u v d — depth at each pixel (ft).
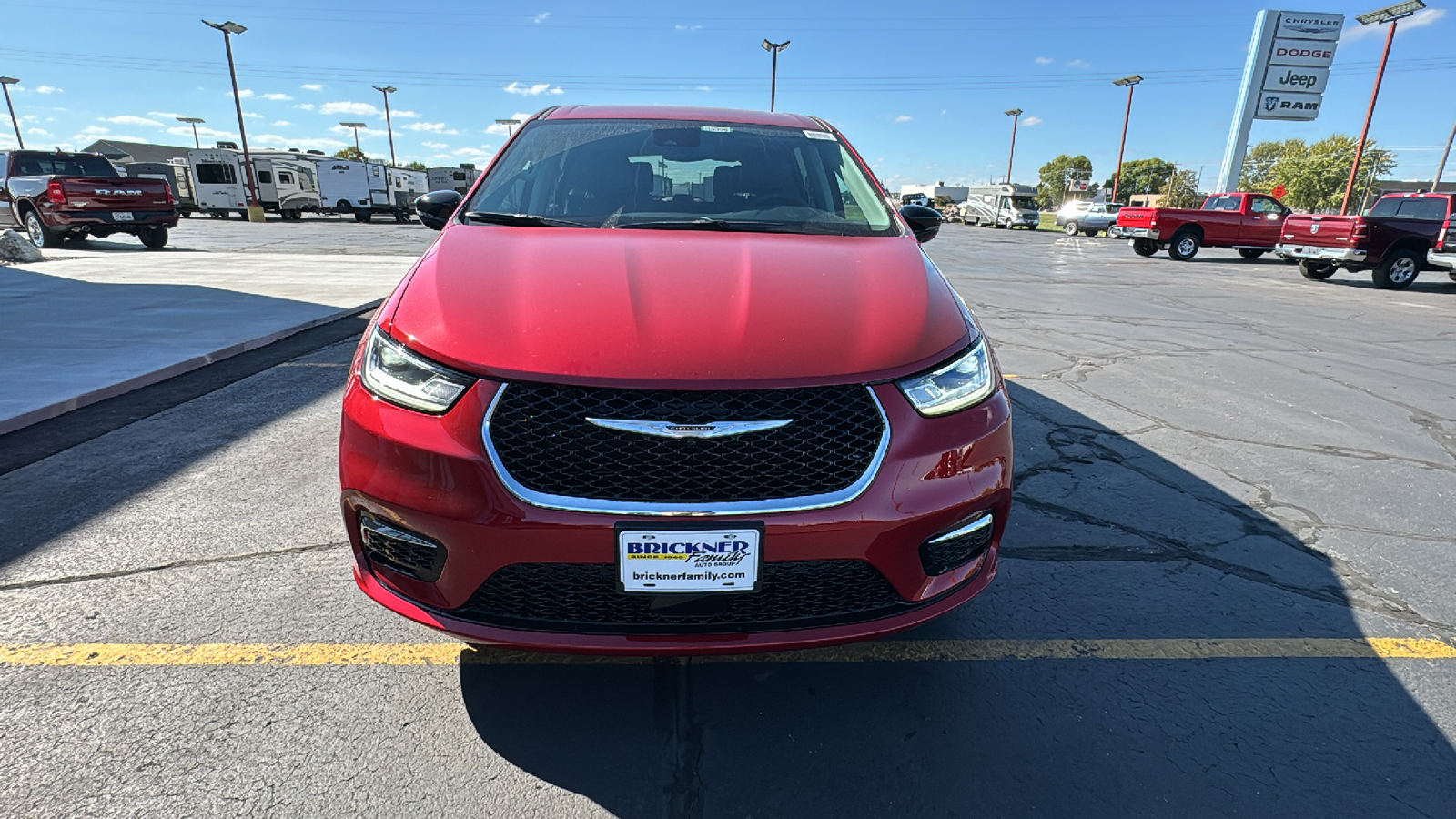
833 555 5.50
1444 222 39.93
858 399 5.61
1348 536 10.04
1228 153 102.06
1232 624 8.00
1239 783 5.86
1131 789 5.80
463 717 6.39
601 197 9.00
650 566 5.34
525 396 5.38
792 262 7.07
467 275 6.56
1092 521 10.33
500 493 5.31
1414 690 6.99
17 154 46.47
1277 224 60.03
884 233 8.59
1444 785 5.87
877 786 5.80
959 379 6.09
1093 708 6.70
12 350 17.33
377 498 5.63
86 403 13.99
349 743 6.05
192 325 20.57
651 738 6.23
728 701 6.71
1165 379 18.34
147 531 9.32
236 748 5.94
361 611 7.82
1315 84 98.78
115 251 44.91
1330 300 35.78
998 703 6.75
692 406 5.34
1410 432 14.53
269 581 8.29
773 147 10.13
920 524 5.67
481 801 5.54
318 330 20.95
